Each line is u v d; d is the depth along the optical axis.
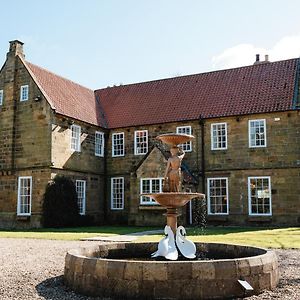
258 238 16.19
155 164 25.22
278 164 23.75
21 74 26.30
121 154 28.84
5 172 25.88
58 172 24.89
